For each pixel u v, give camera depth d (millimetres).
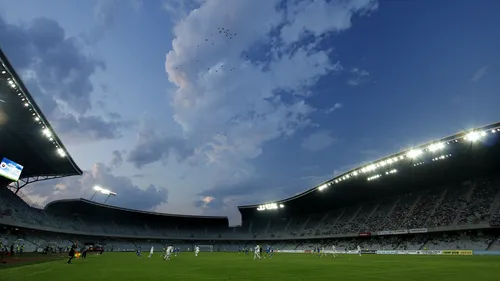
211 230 124125
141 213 110438
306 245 96750
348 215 93062
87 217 101125
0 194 66438
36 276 18453
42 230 71125
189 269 25516
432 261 35250
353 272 22141
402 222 70875
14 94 42562
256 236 116500
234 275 20250
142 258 48125
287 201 101250
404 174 71062
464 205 63094
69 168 68688
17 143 56750
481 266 26500
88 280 16656
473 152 57906
